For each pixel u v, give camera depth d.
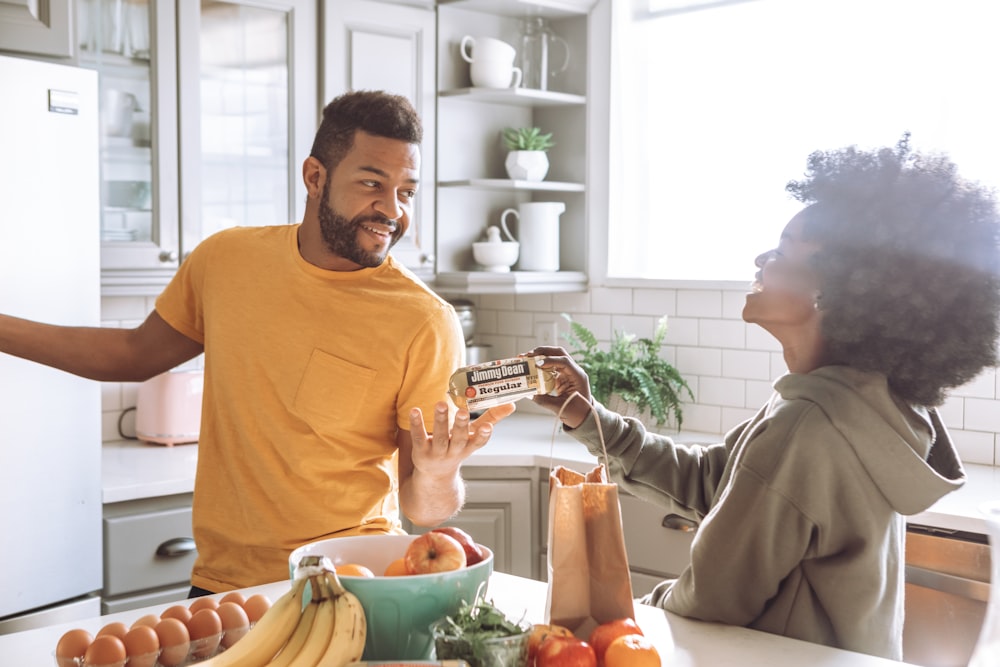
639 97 3.50
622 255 3.58
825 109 3.10
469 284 3.33
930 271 1.35
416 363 1.72
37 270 2.37
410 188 1.72
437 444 1.38
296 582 1.12
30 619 2.40
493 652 1.05
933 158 1.41
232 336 1.78
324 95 3.11
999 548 0.93
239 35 2.94
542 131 3.72
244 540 1.76
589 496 1.23
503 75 3.40
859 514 1.35
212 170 2.91
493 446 3.12
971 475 2.69
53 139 2.39
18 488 2.35
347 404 1.72
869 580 1.36
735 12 3.27
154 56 2.78
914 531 2.34
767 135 3.22
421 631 1.15
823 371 1.41
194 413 3.08
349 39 3.15
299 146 3.07
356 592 1.13
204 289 1.85
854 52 3.03
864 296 1.38
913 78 2.92
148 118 2.80
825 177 1.43
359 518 1.73
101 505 2.54
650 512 2.82
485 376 1.39
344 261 1.77
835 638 1.38
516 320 3.84
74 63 2.56
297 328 1.75
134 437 3.19
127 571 2.61
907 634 2.35
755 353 3.25
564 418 1.68
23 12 2.46
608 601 1.21
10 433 2.33
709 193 3.36
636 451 1.71
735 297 3.28
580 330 3.42
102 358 1.94
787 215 3.20
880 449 1.34
